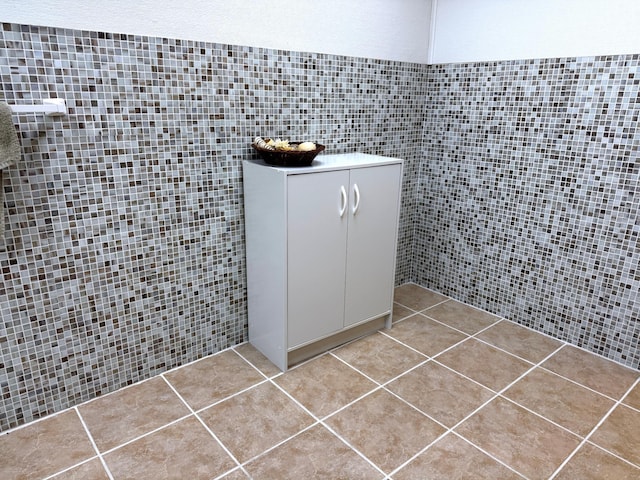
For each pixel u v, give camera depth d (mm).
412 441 1829
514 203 2723
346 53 2572
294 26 2309
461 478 1649
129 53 1838
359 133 2779
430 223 3244
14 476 1638
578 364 2400
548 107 2469
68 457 1729
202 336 2387
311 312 2314
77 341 1976
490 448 1796
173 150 2049
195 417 1956
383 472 1672
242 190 2332
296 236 2133
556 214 2541
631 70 2143
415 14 2867
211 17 2023
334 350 2510
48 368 1922
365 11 2596
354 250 2414
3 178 1601
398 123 2990
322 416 1971
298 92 2412
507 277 2846
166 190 2072
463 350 2521
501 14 2588
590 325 2506
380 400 2082
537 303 2723
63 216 1824
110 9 1765
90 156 1835
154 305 2168
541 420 1961
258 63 2221
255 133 2301
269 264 2229
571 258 2523
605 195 2332
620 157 2246
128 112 1888
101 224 1925
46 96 1696
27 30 1616
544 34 2424
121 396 2092
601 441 1841
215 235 2295
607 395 2139
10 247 1732
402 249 3336
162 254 2135
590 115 2316
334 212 2256
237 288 2461
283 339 2238
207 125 2125
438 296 3240
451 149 3006
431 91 3059
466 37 2795
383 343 2590
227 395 2105
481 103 2779
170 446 1789
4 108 1502
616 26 2158
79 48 1725
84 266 1921
